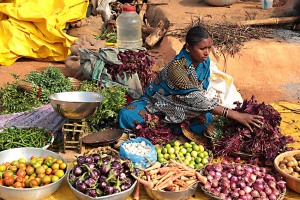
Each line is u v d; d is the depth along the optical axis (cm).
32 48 748
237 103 487
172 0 934
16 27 738
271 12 791
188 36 455
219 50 648
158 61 670
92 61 590
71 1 806
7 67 730
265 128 460
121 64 580
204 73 488
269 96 627
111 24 852
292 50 653
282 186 408
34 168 422
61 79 581
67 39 743
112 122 525
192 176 413
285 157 439
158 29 743
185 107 479
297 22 739
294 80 643
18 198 393
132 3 938
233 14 798
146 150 447
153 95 508
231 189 408
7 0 799
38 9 758
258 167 432
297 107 602
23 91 556
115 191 385
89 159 408
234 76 639
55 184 402
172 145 477
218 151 470
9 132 479
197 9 846
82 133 462
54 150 482
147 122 493
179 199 400
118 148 480
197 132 497
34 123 508
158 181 402
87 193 381
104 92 536
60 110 442
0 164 432
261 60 646
